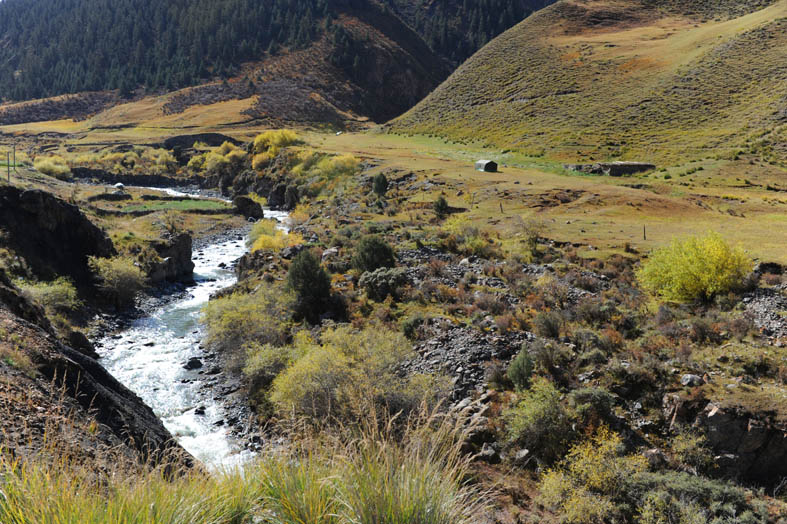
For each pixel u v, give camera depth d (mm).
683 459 16422
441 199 57812
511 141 113562
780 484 15211
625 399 19141
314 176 94562
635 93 118562
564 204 58062
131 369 28641
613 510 13797
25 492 4238
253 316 28781
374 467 4980
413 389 18875
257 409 23031
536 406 17812
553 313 27188
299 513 5027
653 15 179000
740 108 98312
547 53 156500
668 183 72812
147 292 43812
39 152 155625
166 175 137250
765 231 43719
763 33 119250
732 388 17891
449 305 30000
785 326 23953
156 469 5445
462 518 5098
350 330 27500
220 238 68375
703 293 29078
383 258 37344
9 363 12930
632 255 38281
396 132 146250
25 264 36656
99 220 63531
